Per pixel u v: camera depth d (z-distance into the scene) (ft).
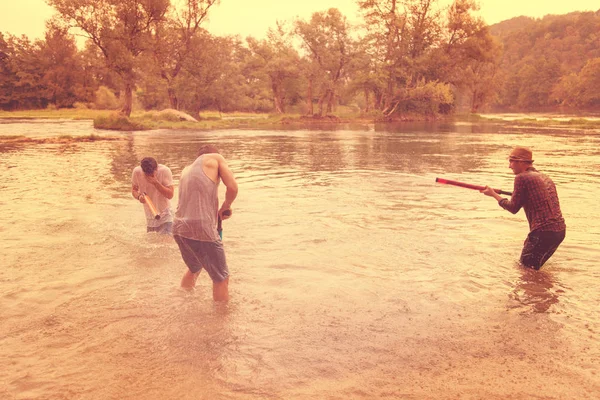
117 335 10.84
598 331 11.05
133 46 146.30
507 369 9.40
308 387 8.77
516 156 16.48
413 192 29.84
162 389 8.72
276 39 209.46
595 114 297.74
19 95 293.64
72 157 50.31
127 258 16.51
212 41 175.32
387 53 197.77
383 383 8.90
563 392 8.60
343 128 134.51
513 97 548.72
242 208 24.89
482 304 12.67
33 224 21.08
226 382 8.95
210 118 187.62
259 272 15.16
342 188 31.32
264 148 64.80
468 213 23.82
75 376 9.15
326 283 14.23
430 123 175.63
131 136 90.58
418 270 15.40
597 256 16.83
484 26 205.67
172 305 12.56
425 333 10.98
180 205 12.84
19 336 10.80
